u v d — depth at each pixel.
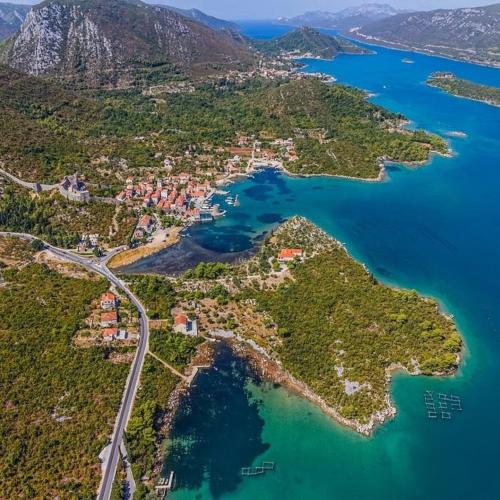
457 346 143.62
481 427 121.44
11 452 108.12
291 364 138.25
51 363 132.62
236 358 142.12
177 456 113.94
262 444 117.31
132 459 109.75
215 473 110.50
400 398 128.75
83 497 99.75
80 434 113.81
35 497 100.12
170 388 130.00
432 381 134.50
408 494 106.19
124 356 139.25
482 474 110.38
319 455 114.75
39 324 146.00
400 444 117.12
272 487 107.81
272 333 151.25
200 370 138.00
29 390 124.25
